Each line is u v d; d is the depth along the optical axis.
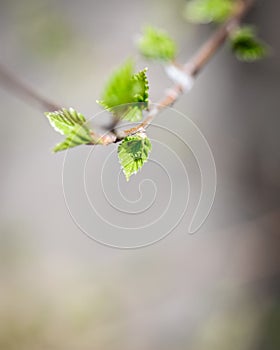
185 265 1.86
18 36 1.77
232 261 1.86
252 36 0.81
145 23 1.77
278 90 1.86
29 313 1.80
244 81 1.88
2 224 1.94
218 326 1.78
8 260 1.89
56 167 1.97
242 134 1.89
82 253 1.93
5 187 1.97
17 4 1.78
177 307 1.83
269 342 1.73
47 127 1.96
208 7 0.88
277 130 1.87
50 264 1.90
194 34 1.75
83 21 1.81
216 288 1.84
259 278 1.83
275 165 1.88
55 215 1.97
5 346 1.74
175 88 0.74
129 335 1.79
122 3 1.82
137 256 1.89
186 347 1.78
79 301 1.81
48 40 1.77
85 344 1.75
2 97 1.97
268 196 1.87
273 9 1.73
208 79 1.90
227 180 1.89
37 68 1.78
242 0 0.85
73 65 1.78
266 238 1.84
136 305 1.82
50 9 1.79
